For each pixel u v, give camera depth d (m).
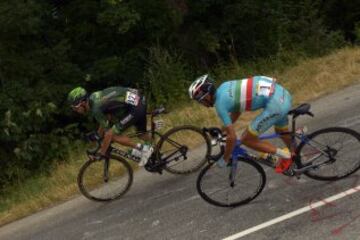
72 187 7.96
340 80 9.33
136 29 12.89
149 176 7.50
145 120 6.81
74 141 10.80
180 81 11.38
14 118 10.07
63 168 9.20
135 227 6.16
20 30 10.94
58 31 12.67
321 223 5.15
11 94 10.30
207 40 13.84
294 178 6.11
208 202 5.90
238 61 13.77
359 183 5.64
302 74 10.37
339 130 5.57
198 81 5.33
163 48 12.97
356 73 9.47
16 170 10.08
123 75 12.48
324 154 5.58
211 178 5.83
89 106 6.55
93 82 12.34
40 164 10.20
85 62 12.91
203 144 7.44
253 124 5.33
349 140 5.64
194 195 6.47
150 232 5.93
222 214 5.83
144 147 6.70
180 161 7.16
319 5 15.57
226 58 14.72
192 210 6.11
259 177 5.78
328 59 10.79
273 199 5.81
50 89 10.82
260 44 14.06
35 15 11.65
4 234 7.36
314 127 7.77
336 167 5.79
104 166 7.03
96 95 6.50
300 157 5.59
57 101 10.88
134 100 6.59
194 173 7.12
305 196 5.69
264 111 5.29
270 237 5.18
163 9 12.72
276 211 5.57
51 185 8.55
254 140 5.46
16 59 11.01
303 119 8.22
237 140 5.55
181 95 11.22
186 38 14.05
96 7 12.72
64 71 11.50
